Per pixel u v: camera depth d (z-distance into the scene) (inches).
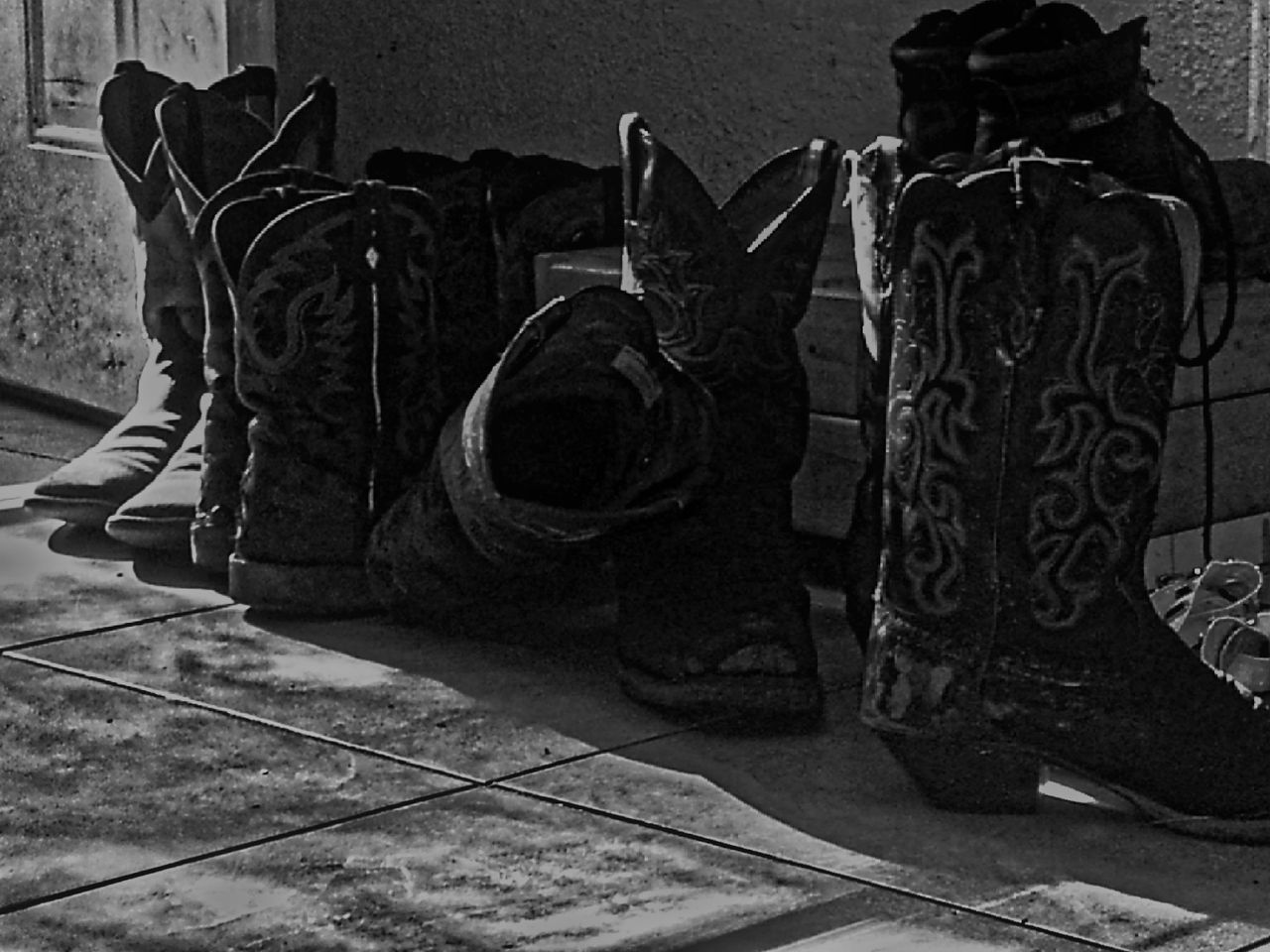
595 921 61.4
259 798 70.9
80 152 127.1
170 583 96.1
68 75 127.6
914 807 70.6
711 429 78.4
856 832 68.3
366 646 87.4
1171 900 63.0
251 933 60.8
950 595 68.0
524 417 84.0
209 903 62.8
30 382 134.6
